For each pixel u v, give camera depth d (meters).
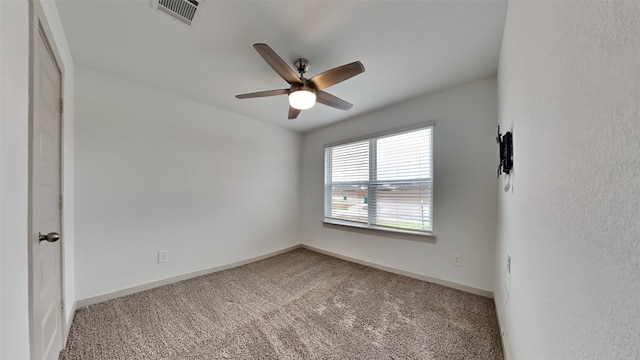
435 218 2.72
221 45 1.86
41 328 1.17
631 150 0.37
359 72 1.75
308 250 4.18
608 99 0.43
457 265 2.56
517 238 1.24
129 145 2.42
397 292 2.48
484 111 2.40
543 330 0.79
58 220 1.55
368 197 3.41
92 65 2.14
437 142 2.71
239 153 3.42
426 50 1.91
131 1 1.43
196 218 2.94
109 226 2.29
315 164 4.18
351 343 1.68
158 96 2.63
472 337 1.74
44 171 1.27
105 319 1.94
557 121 0.69
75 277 2.08
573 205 0.58
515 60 1.27
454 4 1.45
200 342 1.68
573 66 0.58
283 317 2.00
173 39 1.79
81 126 2.14
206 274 3.00
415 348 1.63
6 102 0.77
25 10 0.92
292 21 1.59
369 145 3.41
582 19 0.53
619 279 0.40
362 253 3.42
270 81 2.45
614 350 0.41
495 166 2.33
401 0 1.42
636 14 0.36
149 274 2.55
